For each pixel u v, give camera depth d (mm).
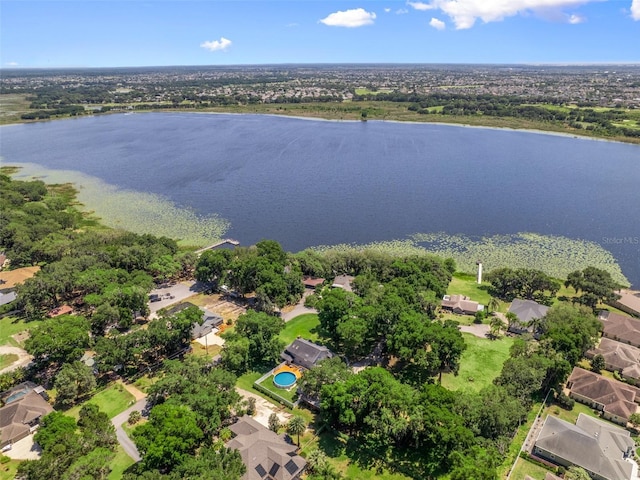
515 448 83062
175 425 75688
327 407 84688
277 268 134750
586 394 95438
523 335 114062
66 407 92750
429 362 99562
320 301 118875
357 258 151375
